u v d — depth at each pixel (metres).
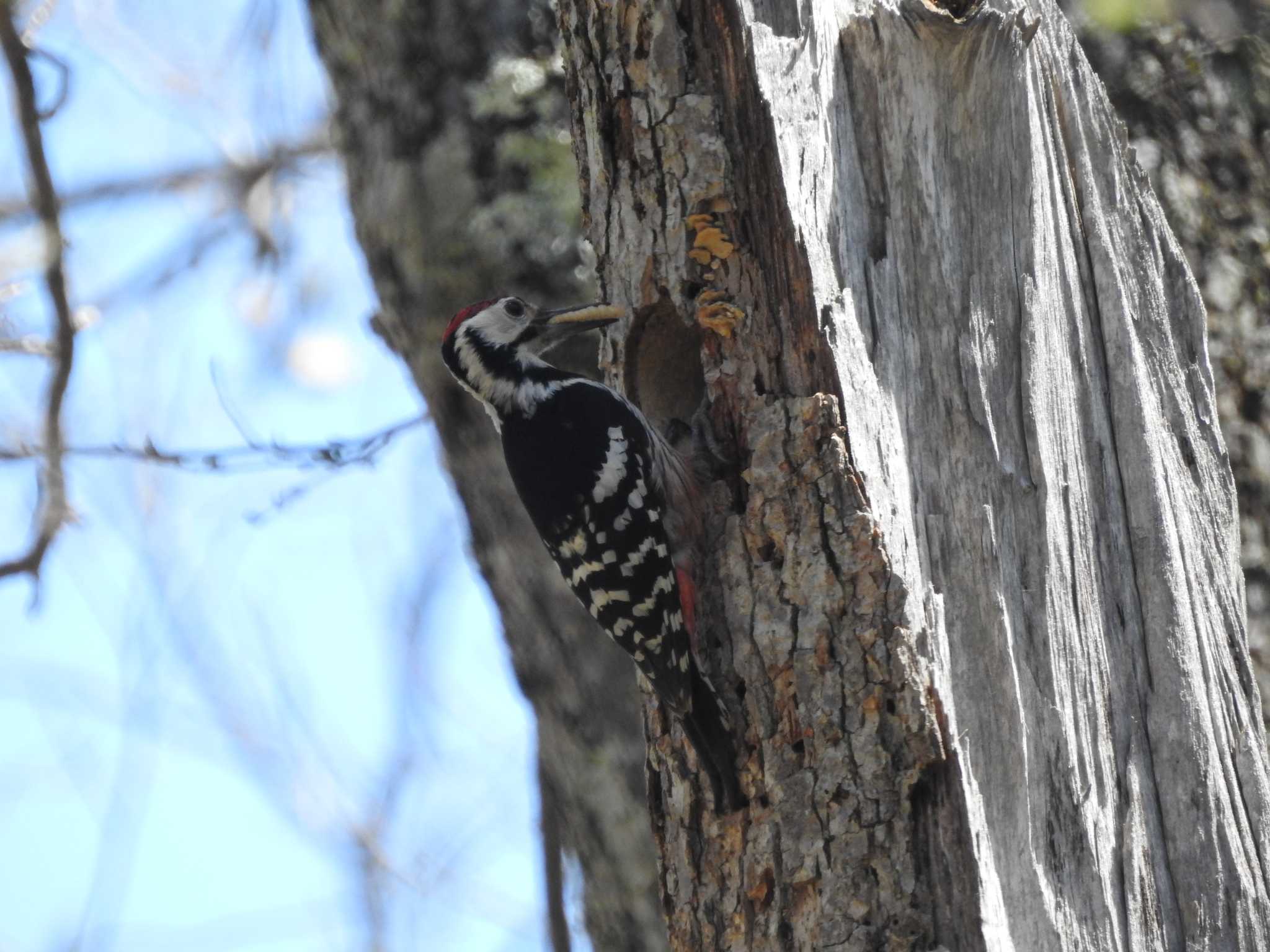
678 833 10.15
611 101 10.83
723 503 10.32
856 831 9.08
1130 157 10.72
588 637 13.34
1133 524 10.02
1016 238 10.14
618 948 13.18
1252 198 12.51
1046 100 10.47
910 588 9.31
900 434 9.80
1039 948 9.01
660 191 10.59
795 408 9.75
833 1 10.41
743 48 10.18
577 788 13.32
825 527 9.47
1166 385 10.44
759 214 10.12
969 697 9.41
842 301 9.85
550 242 13.59
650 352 11.62
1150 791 9.59
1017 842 9.16
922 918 8.89
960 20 10.04
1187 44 12.73
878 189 10.24
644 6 10.52
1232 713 9.93
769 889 9.44
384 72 14.19
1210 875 9.46
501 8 14.11
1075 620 9.66
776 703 9.58
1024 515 9.73
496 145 13.84
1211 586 10.16
